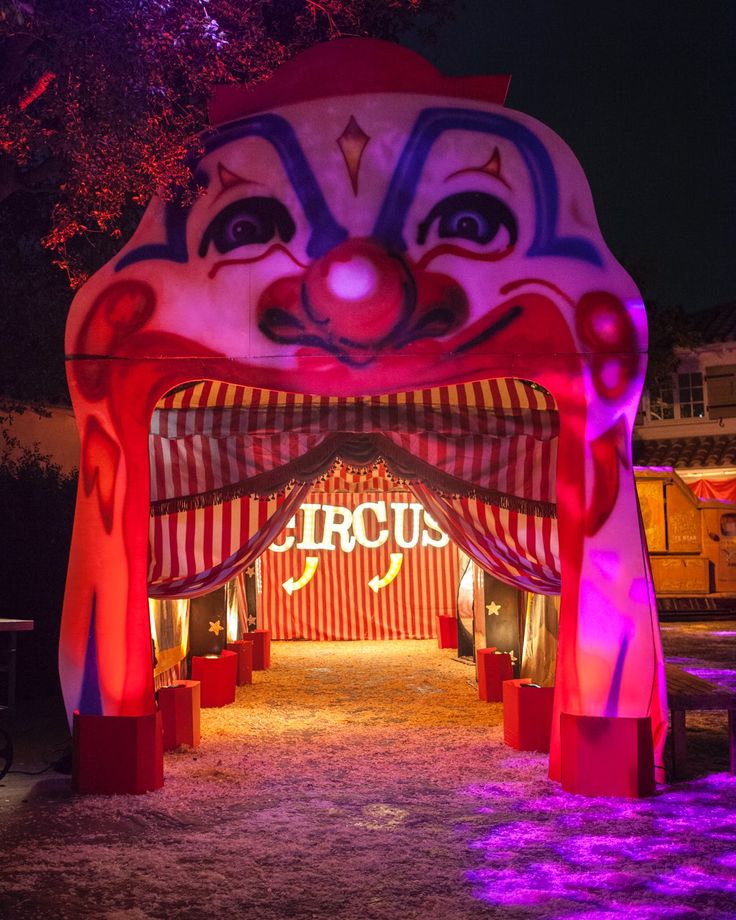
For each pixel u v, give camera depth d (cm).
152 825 585
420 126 702
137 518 687
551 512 741
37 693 1098
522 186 698
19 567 1102
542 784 670
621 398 678
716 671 1225
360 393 689
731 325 2672
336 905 461
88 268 1130
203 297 698
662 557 2214
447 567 1677
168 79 717
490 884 486
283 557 1662
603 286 686
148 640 683
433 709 985
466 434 738
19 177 749
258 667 1284
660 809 611
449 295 689
